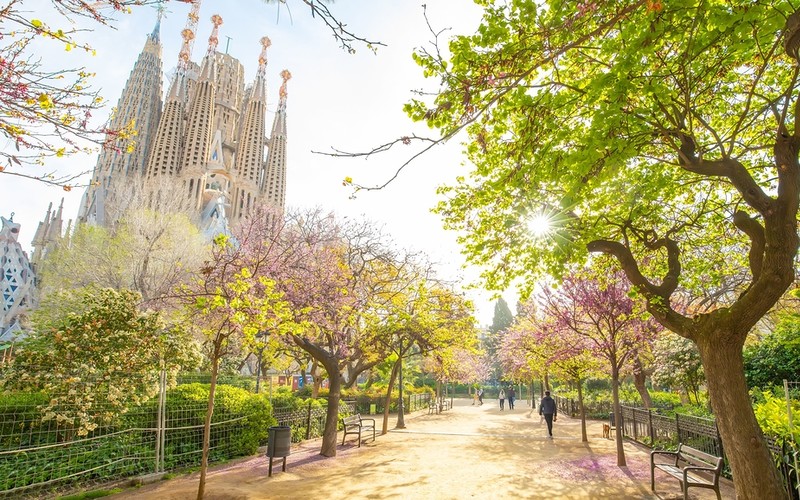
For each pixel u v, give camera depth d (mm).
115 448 9047
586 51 5867
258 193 119312
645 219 8703
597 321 11773
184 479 9406
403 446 14227
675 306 14070
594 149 4832
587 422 22500
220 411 11742
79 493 8031
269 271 11477
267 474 9836
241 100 133000
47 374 8320
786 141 5242
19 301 53594
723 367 5410
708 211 8789
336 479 9461
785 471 6523
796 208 5074
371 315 13805
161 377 10188
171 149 103438
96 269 23562
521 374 30453
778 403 7383
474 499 7855
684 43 5055
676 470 7840
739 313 5301
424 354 17953
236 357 20906
